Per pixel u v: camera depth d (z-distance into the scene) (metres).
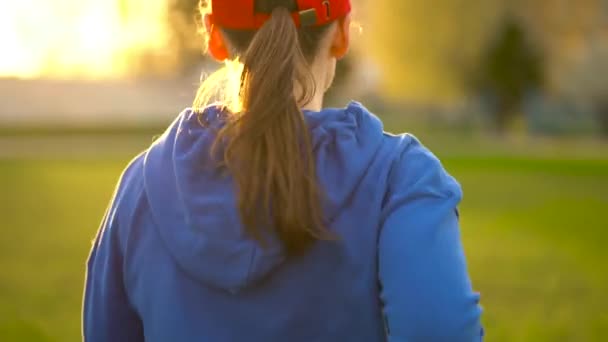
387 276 1.45
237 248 1.48
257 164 1.45
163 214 1.56
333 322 1.51
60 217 15.96
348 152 1.50
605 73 46.72
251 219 1.46
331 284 1.50
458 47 45.56
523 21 45.62
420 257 1.43
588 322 7.11
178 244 1.54
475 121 54.78
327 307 1.51
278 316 1.52
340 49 1.61
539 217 15.39
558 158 34.62
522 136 49.91
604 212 16.17
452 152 38.56
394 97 50.31
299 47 1.51
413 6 45.69
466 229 13.78
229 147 1.46
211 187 1.52
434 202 1.48
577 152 39.69
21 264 10.45
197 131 1.58
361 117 1.56
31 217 15.95
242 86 1.49
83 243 12.45
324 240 1.49
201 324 1.55
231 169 1.46
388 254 1.46
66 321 7.21
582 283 8.98
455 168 28.91
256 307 1.53
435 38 45.66
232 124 1.48
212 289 1.55
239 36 1.57
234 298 1.54
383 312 1.49
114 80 65.38
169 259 1.58
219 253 1.50
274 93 1.46
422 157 1.54
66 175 26.28
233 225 1.48
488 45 45.75
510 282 9.12
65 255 11.25
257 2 1.54
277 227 1.45
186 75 49.94
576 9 45.75
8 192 21.05
